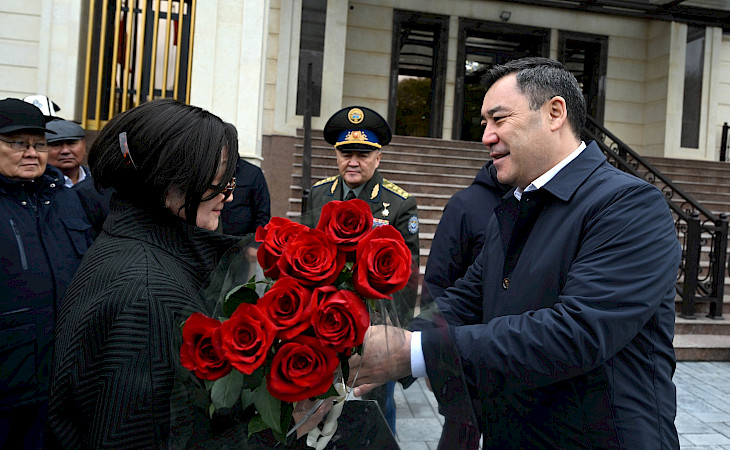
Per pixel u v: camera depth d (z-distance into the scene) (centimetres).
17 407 194
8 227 200
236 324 71
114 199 99
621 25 1103
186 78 512
